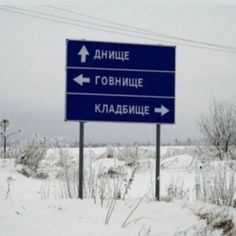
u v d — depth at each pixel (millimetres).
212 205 7547
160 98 8250
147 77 8234
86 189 9320
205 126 23594
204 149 23359
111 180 12164
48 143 18250
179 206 7555
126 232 6051
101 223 6379
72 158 19203
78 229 6043
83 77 8086
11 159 17906
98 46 8141
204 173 12273
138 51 8234
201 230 6402
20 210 6891
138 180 14734
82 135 8039
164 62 8281
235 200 8172
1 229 6008
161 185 13195
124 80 8180
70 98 8047
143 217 6832
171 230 6336
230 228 6566
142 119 8195
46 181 14062
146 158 20906
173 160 19203
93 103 8094
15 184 12852
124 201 7805
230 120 23109
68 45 8062
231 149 22703
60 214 6723
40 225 6203
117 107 8148
